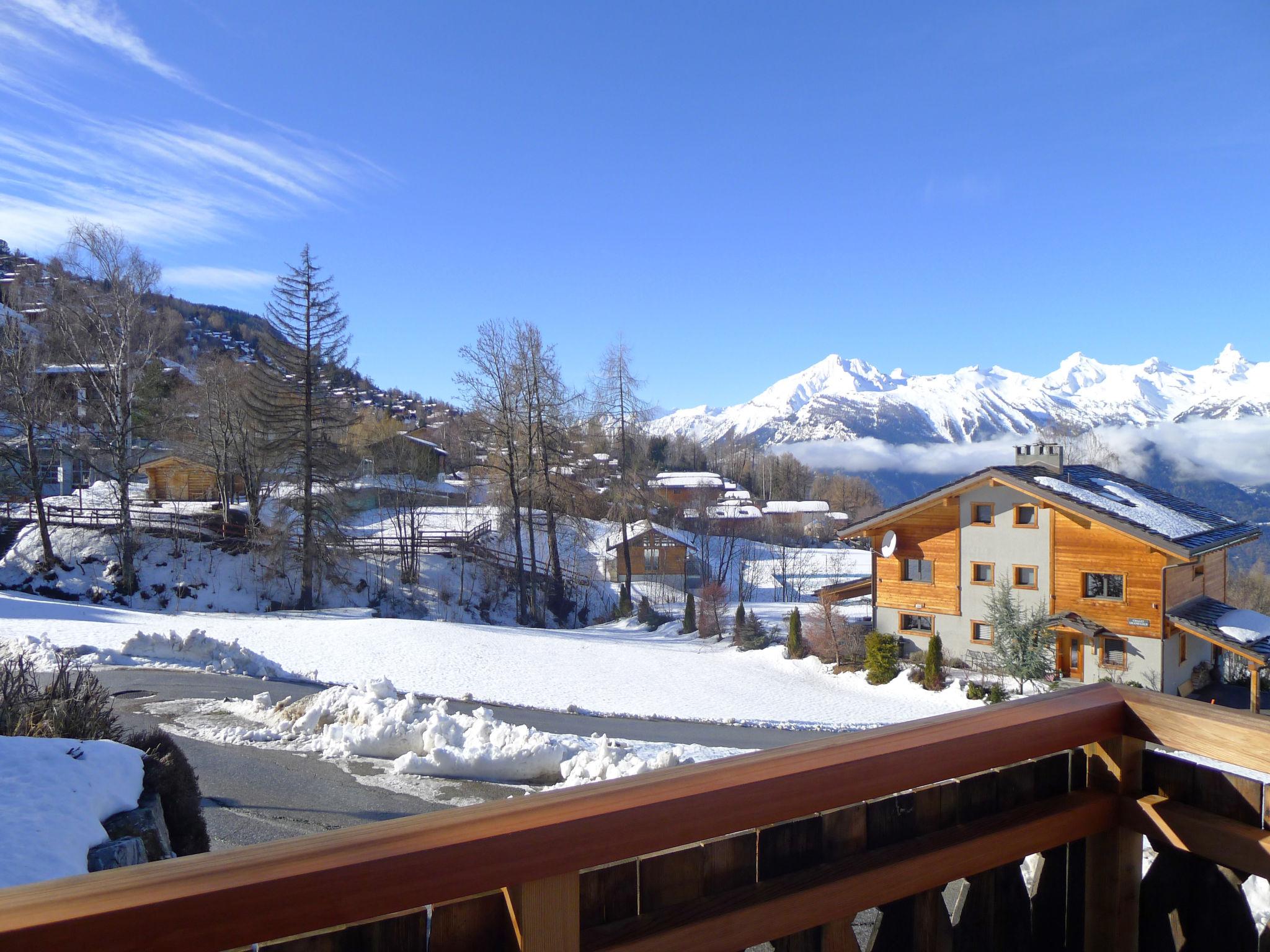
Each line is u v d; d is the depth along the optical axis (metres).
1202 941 2.27
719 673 28.64
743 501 85.81
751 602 50.91
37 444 40.66
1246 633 24.83
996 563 28.75
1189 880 2.31
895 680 28.19
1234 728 2.16
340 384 42.75
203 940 1.17
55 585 37.53
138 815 7.10
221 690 18.38
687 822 1.59
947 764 2.00
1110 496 29.06
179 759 8.77
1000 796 2.28
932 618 30.17
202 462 49.28
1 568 38.03
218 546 42.62
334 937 1.39
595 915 1.62
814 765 1.78
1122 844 2.42
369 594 42.97
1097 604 26.52
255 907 1.21
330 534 41.28
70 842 6.13
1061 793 2.43
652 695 24.19
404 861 1.31
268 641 26.44
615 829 1.51
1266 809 2.13
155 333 41.19
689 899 1.73
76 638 23.09
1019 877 2.31
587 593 48.81
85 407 40.84
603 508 52.81
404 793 11.20
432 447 65.25
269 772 12.01
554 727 19.00
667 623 41.03
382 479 55.16
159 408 44.94
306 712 14.56
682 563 56.97
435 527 52.56
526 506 45.16
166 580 39.47
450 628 31.23
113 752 7.90
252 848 1.30
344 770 12.22
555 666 26.98
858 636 31.22
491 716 13.87
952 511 29.72
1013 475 28.44
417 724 13.37
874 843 2.02
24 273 43.69
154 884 1.18
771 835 1.85
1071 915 2.45
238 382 46.38
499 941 1.53
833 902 1.83
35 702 9.89
